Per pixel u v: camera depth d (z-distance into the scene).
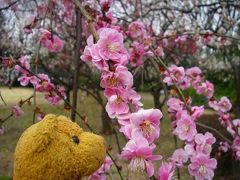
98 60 0.21
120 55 0.21
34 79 0.36
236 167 0.68
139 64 0.40
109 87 0.21
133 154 0.19
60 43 0.41
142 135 0.19
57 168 0.20
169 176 0.20
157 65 0.36
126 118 0.20
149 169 0.19
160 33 0.87
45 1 0.59
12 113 0.45
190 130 0.28
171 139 1.00
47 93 0.40
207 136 0.28
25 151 0.20
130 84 0.21
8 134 1.10
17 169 0.21
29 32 0.43
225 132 0.62
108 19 0.34
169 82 0.37
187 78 0.44
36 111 0.35
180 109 0.32
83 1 0.41
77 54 0.39
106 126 0.86
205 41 0.59
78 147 0.21
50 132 0.20
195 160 0.28
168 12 0.90
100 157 0.21
